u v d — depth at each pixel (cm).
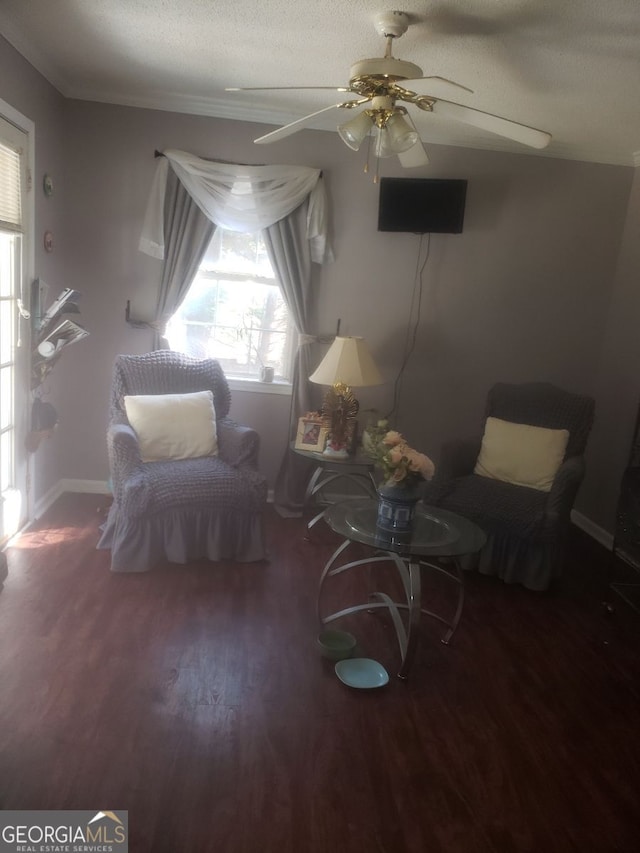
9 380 331
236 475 337
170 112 389
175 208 395
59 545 346
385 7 235
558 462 369
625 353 421
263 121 395
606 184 425
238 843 176
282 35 273
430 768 212
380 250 419
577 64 274
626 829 194
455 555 254
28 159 329
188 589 313
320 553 371
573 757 224
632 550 317
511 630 306
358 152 404
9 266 322
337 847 179
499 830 190
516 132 241
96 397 418
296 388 421
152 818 182
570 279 435
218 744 212
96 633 268
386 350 432
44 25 289
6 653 249
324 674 257
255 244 424
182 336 431
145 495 315
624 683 271
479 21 242
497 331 437
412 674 264
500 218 422
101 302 407
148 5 257
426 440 446
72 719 217
